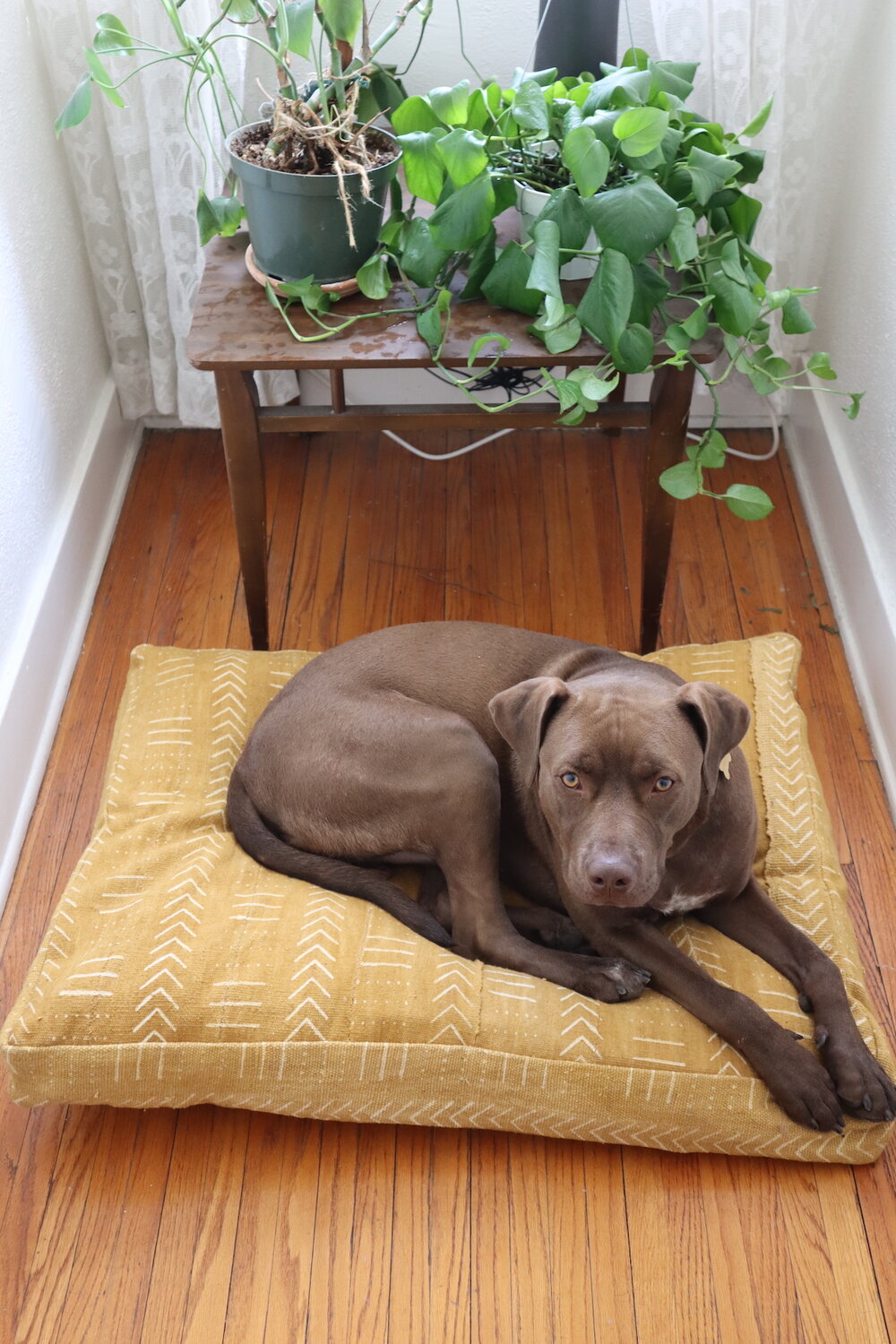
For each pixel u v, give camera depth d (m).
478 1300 1.70
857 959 2.00
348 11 2.02
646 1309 1.68
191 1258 1.75
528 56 2.76
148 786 2.21
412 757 1.95
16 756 2.31
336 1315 1.69
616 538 2.96
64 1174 1.84
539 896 2.10
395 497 3.08
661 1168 1.84
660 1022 1.83
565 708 1.79
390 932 1.92
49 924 1.96
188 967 1.82
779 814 2.18
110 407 3.02
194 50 2.13
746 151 2.23
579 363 2.16
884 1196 1.80
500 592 2.82
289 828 2.05
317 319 2.21
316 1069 1.77
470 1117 1.81
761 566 2.88
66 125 2.02
